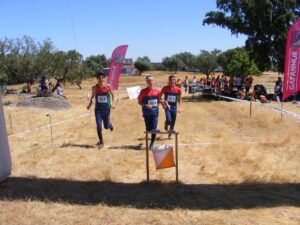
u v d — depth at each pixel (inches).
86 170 322.7
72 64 1886.1
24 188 278.1
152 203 243.6
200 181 288.0
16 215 227.6
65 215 227.8
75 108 999.6
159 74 3914.9
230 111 776.9
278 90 1051.3
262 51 1203.9
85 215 226.5
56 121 697.0
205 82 1461.6
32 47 1867.6
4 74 1782.7
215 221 214.4
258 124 575.5
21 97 1439.5
